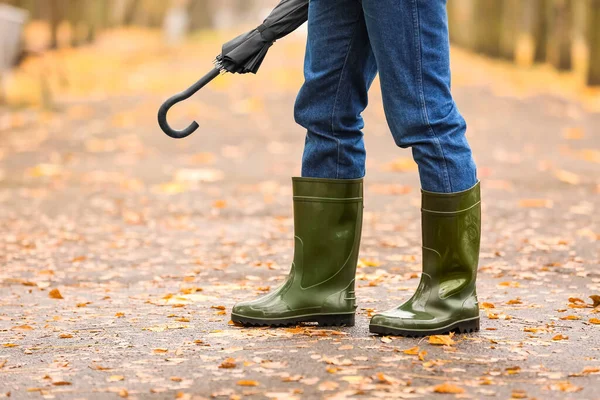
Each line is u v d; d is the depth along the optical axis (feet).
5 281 24.02
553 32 130.21
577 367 13.58
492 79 108.47
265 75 107.55
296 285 16.55
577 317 17.28
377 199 40.19
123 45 160.86
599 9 99.40
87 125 71.61
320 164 16.39
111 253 28.63
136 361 14.28
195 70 116.88
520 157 55.01
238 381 12.80
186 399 12.14
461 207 15.53
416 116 15.33
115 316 18.53
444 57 15.43
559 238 29.60
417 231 32.27
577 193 41.50
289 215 36.45
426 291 15.74
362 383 12.65
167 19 205.05
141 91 95.61
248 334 15.93
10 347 15.71
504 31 137.90
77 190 43.91
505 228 32.17
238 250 28.73
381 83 15.57
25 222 35.24
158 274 24.88
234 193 42.52
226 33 203.31
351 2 15.71
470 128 70.28
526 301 19.36
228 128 70.18
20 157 56.18
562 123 73.72
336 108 16.14
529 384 12.72
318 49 16.03
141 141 63.41
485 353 14.38
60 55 128.98
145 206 39.09
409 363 13.71
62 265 26.61
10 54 112.16
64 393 12.65
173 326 16.99
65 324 17.74
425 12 15.14
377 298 19.98
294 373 13.25
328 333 15.87
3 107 81.87
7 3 139.54
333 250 16.38
